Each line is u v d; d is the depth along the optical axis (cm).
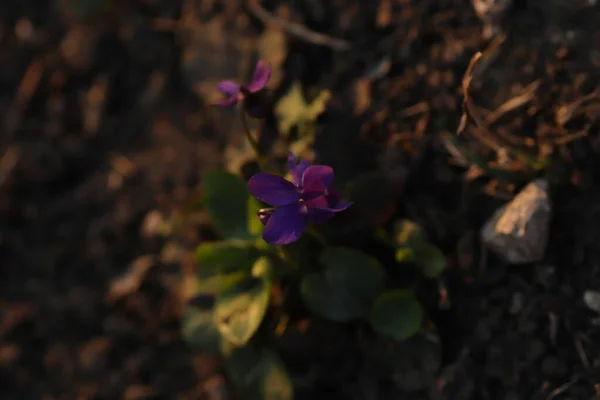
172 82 37
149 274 35
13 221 38
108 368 35
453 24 33
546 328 31
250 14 36
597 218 30
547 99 31
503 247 31
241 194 33
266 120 34
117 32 38
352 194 32
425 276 32
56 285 37
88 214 37
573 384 30
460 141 32
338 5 34
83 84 38
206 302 33
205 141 36
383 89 33
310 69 34
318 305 32
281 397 32
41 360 36
